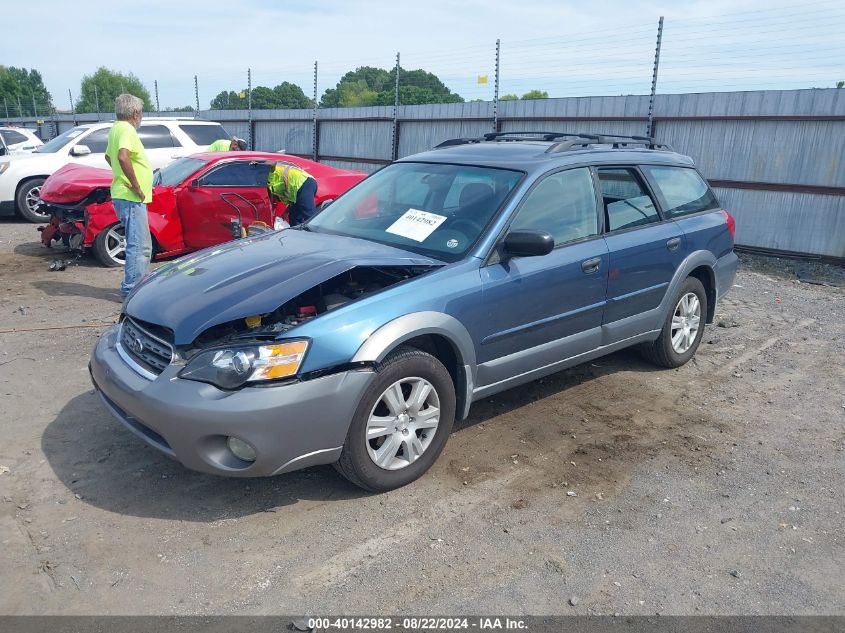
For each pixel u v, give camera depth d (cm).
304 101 1997
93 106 5797
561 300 447
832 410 509
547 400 512
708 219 580
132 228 684
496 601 299
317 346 336
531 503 375
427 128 1504
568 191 465
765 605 303
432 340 401
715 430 472
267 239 459
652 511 372
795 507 380
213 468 333
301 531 344
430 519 357
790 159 1020
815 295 847
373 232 454
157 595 297
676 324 566
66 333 626
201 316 343
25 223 1302
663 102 1136
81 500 364
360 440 355
